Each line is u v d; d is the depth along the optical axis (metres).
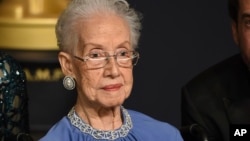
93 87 4.64
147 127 5.02
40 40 8.14
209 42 8.41
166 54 8.39
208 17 8.37
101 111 4.76
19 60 8.15
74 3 4.68
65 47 4.70
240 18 5.71
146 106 8.43
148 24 8.33
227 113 6.27
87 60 4.61
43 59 8.16
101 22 4.62
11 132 5.73
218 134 6.27
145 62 8.38
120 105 4.84
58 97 8.30
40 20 8.11
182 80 8.44
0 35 8.17
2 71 5.73
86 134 4.76
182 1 8.33
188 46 8.41
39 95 8.27
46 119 8.31
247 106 6.27
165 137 5.03
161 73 8.41
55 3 8.15
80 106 4.82
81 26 4.63
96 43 4.60
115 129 4.84
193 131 5.49
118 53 4.64
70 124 4.80
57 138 4.73
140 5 8.28
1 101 5.69
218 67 6.50
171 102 8.48
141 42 8.34
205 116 6.29
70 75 4.75
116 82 4.62
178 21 8.35
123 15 4.69
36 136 8.24
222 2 8.35
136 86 8.39
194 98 6.35
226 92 6.32
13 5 8.15
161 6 8.31
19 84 5.80
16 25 8.13
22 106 5.83
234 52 8.41
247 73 6.32
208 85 6.38
